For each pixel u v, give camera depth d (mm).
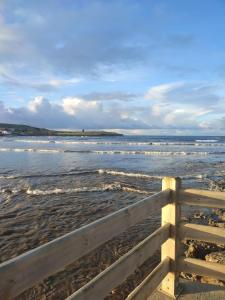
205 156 40562
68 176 21328
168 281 4172
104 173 22906
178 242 4148
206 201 3934
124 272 3094
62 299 6055
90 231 2605
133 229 9633
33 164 29500
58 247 2256
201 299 4105
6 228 9984
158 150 53125
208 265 4043
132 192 15859
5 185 17781
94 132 196375
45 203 13422
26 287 1990
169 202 4082
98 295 2723
